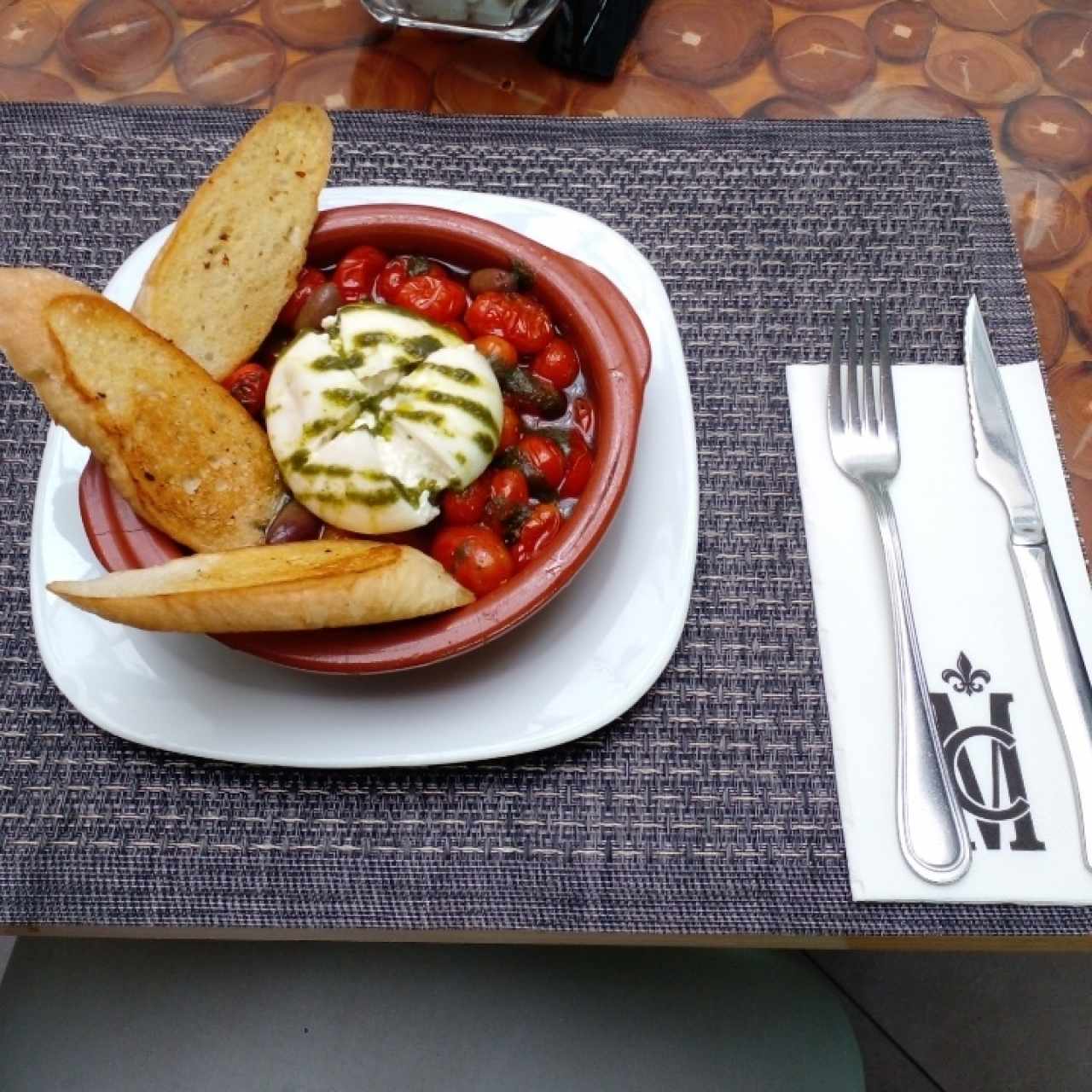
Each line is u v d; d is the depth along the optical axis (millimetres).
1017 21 1185
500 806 828
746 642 882
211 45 1147
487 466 786
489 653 826
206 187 830
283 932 802
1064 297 1057
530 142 1081
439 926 796
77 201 1046
